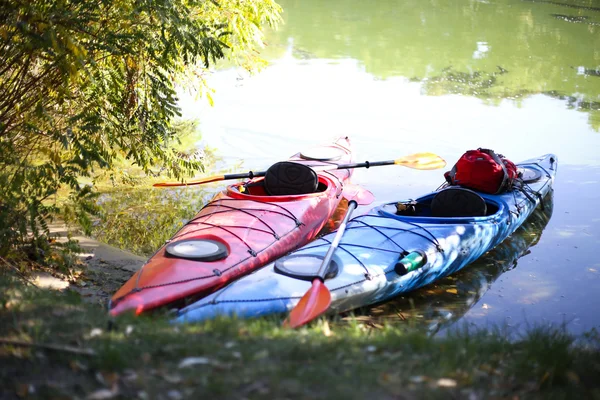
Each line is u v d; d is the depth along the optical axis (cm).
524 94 1209
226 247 569
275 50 1488
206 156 912
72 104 693
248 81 1255
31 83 614
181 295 497
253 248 579
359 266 558
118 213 729
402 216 647
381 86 1240
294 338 347
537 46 1564
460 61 1425
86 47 607
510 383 312
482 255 686
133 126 701
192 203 773
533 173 834
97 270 571
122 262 598
